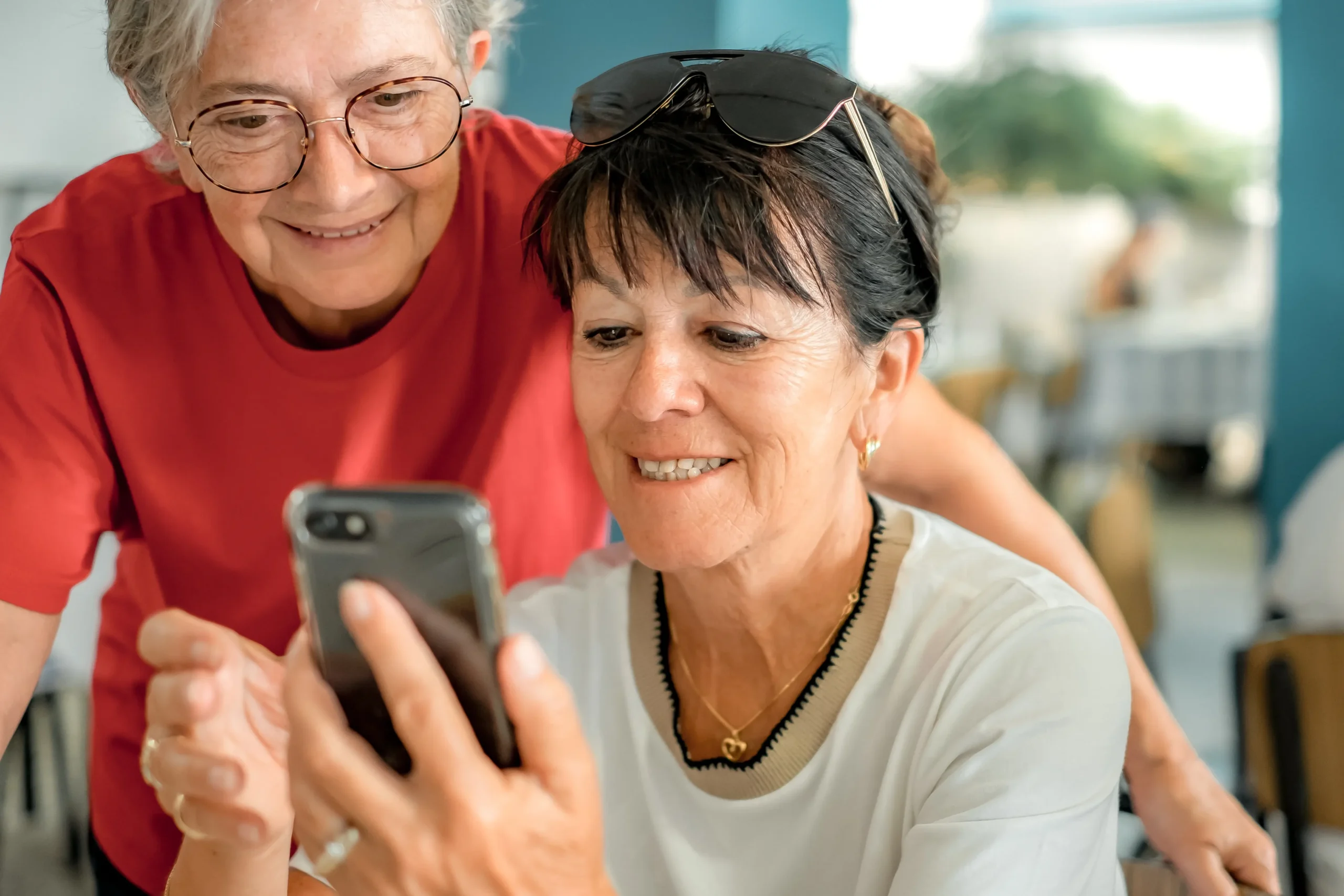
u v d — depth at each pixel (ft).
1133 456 15.23
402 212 3.70
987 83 19.71
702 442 2.89
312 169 3.41
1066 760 2.81
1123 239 18.51
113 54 3.55
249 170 3.43
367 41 3.28
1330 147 10.77
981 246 18.60
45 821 8.79
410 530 1.89
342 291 3.71
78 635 10.53
